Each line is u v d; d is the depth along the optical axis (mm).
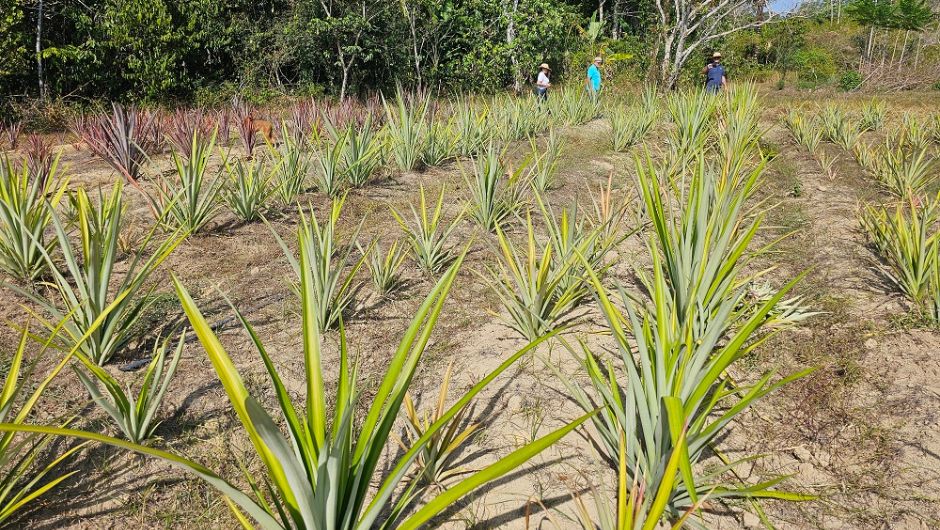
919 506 2158
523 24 19875
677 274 2812
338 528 1554
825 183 6863
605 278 4047
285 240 4520
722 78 13359
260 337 3209
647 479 2012
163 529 2016
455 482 2238
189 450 2369
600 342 3229
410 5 18141
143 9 14797
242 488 2188
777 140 9539
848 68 27016
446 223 5055
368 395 2717
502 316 3414
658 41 20969
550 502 2150
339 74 18484
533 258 3133
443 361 3062
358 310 3543
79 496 2127
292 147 5570
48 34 15320
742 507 2154
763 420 2652
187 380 2807
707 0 19828
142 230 4535
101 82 15070
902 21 25656
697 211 2771
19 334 3090
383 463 2334
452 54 19797
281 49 17938
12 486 1899
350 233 4715
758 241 4914
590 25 25938
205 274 3904
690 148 7105
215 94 16594
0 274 3652
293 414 1498
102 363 2850
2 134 9234
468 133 7648
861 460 2400
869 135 9977
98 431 2432
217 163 7062
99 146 6605
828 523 2104
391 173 6582
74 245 4223
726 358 1788
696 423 2002
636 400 2082
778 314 3461
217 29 17281
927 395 2748
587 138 8984
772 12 21438
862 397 2785
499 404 2709
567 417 2635
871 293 3844
